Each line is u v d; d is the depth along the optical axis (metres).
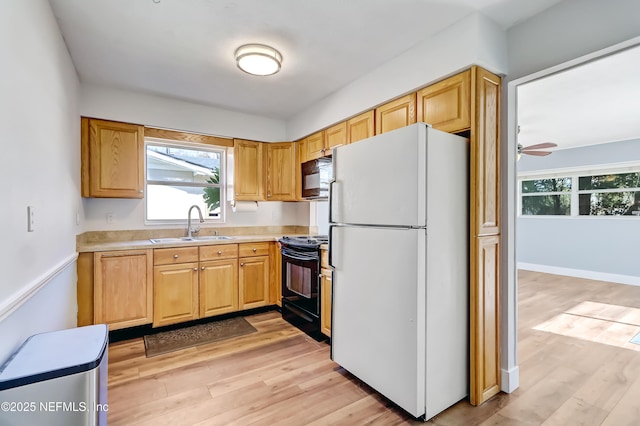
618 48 1.59
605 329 3.14
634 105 3.52
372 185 1.97
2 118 1.09
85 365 1.11
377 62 2.49
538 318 3.47
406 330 1.74
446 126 2.06
